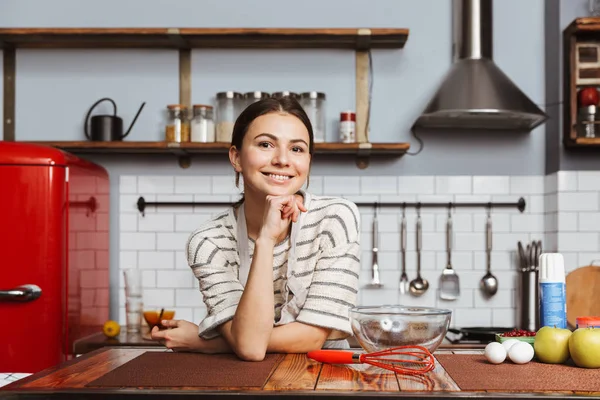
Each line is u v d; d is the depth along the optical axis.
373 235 3.68
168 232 3.72
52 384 1.25
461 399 1.15
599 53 3.44
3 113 3.75
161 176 3.73
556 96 3.52
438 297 3.68
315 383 1.25
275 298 1.88
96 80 3.76
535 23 3.74
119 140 3.59
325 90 3.72
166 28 3.59
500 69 3.56
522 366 1.43
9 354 2.96
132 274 3.46
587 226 3.46
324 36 3.47
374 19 3.74
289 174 1.71
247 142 1.73
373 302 3.68
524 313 3.51
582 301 3.36
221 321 1.63
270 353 1.67
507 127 3.68
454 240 3.70
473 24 3.56
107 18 3.76
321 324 1.70
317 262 1.83
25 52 3.77
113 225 3.73
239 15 3.75
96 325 3.46
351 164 3.71
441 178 3.71
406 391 1.17
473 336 3.22
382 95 3.72
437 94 3.41
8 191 2.98
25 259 2.98
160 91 3.75
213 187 3.72
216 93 3.73
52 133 3.75
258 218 1.83
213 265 1.83
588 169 3.47
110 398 1.18
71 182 3.09
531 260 3.56
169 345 1.69
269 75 3.73
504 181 3.71
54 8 3.77
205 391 1.18
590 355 1.39
